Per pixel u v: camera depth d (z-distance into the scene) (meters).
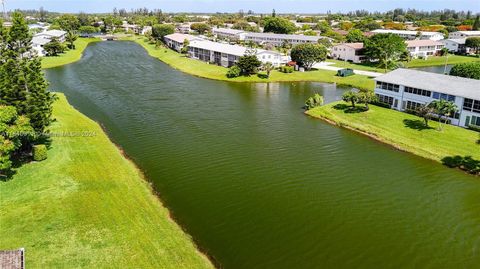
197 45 151.38
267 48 174.38
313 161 58.09
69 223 38.31
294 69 131.50
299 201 46.44
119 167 51.88
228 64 133.12
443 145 63.38
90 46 191.25
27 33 55.34
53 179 46.41
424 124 71.88
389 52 138.62
